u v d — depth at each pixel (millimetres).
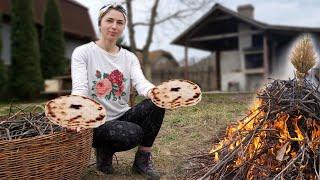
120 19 3008
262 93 2770
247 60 18438
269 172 2365
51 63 14625
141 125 3051
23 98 12836
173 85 2822
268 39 17844
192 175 2660
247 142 2492
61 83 12742
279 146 2457
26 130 2725
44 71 14547
